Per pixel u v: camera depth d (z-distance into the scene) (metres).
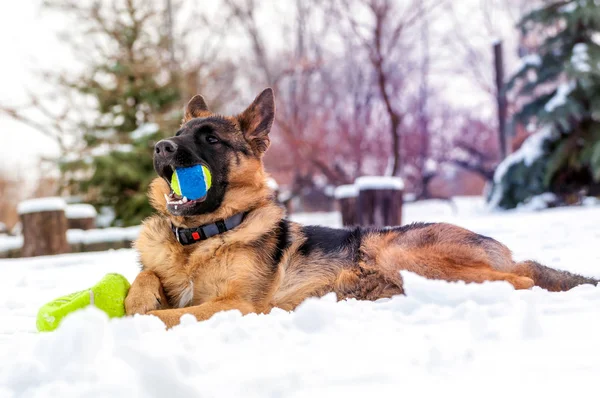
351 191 13.66
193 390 1.77
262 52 29.67
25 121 16.44
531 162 18.34
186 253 4.27
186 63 19.97
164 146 4.14
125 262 8.02
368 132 32.62
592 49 17.56
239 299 4.06
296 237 4.75
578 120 17.97
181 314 3.69
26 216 10.82
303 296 4.52
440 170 30.83
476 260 4.40
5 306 4.90
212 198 4.41
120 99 16.72
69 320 2.12
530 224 9.79
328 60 31.45
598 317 2.90
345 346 2.47
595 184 18.16
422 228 4.71
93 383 1.87
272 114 4.96
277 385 1.89
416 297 3.48
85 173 15.94
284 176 29.55
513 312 2.91
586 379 1.91
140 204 15.60
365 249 4.71
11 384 2.00
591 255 6.04
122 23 17.06
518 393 1.80
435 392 1.84
